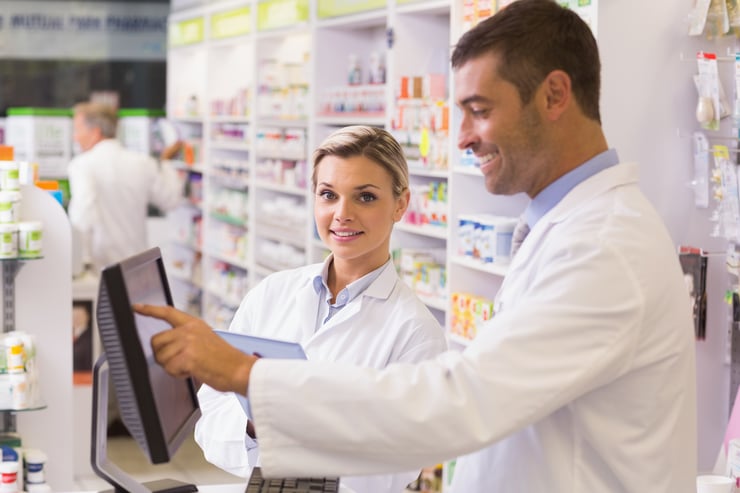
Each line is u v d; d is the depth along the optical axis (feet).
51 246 14.16
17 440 13.64
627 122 13.28
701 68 13.19
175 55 34.30
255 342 7.00
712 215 13.66
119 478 7.62
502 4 15.28
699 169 13.48
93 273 24.41
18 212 13.61
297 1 23.58
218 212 30.30
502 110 6.29
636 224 6.27
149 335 6.28
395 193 8.77
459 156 16.74
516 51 6.22
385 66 20.42
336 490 7.25
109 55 39.47
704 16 13.11
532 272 6.50
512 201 17.03
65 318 14.34
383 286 8.91
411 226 18.33
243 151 30.96
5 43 38.60
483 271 17.02
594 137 6.61
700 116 13.17
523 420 5.85
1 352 13.09
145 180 27.55
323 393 5.85
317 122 22.68
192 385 7.75
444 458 5.88
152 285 7.10
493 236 15.69
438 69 18.95
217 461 8.79
